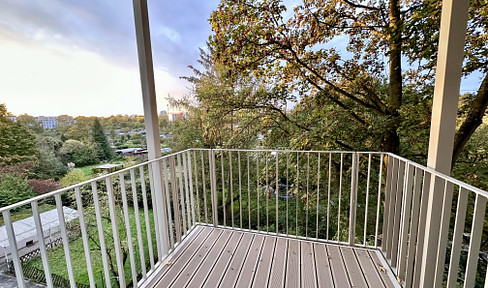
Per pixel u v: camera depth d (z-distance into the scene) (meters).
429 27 2.81
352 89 3.98
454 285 1.14
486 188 3.45
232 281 1.67
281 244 2.15
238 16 4.06
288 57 4.22
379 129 3.46
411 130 3.15
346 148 4.07
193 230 2.46
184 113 6.09
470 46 2.99
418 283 1.51
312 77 4.29
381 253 1.95
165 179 2.02
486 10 2.76
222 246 2.14
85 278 3.56
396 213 1.75
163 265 1.87
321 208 5.28
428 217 1.39
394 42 3.18
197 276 1.73
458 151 3.27
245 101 4.99
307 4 3.84
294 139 4.33
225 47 4.29
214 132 5.79
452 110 1.28
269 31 4.02
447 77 1.27
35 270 2.67
